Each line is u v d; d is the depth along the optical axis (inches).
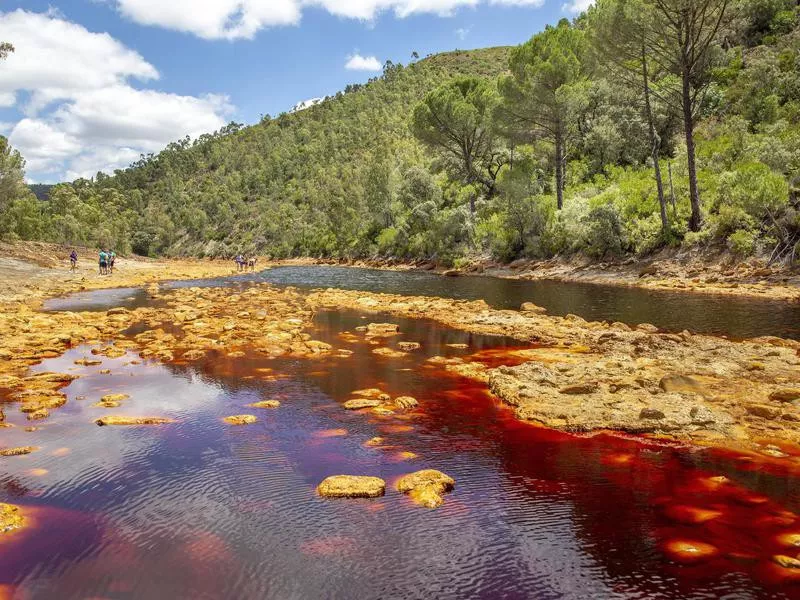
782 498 294.2
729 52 2325.3
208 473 329.1
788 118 1809.8
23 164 2425.0
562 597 214.1
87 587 219.3
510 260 1971.0
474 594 216.8
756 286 1137.4
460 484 315.3
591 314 916.6
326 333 800.9
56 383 519.8
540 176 2367.1
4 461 342.3
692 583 222.4
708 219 1408.7
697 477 320.8
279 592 217.6
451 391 500.4
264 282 1772.9
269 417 430.3
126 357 636.7
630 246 1578.5
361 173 4808.1
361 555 244.7
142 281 1779.0
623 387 474.3
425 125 2581.2
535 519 275.6
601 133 2159.2
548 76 1868.8
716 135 1910.7
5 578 224.5
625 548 248.8
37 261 2026.3
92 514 279.6
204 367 589.9
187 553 245.4
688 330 755.4
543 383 498.0
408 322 905.5
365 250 3253.0
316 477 325.4
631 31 1470.2
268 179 7657.5
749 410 415.5
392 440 383.2
